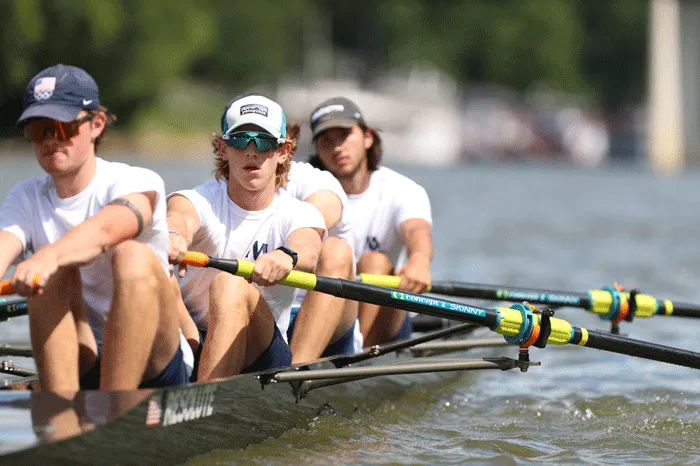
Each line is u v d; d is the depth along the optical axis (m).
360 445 20.94
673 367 30.05
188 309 21.91
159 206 17.70
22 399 16.52
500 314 21.89
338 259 22.67
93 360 18.14
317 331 22.08
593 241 68.62
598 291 27.69
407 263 26.14
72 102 16.95
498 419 24.08
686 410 25.09
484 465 19.80
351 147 26.95
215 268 20.08
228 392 18.66
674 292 45.16
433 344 26.94
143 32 189.25
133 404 16.41
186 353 19.09
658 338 34.59
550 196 124.50
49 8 165.00
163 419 17.11
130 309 16.89
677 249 63.78
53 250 16.05
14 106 70.94
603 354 32.03
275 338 20.84
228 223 21.25
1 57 161.50
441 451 20.81
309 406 21.69
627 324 37.12
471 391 27.05
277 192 21.39
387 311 26.12
